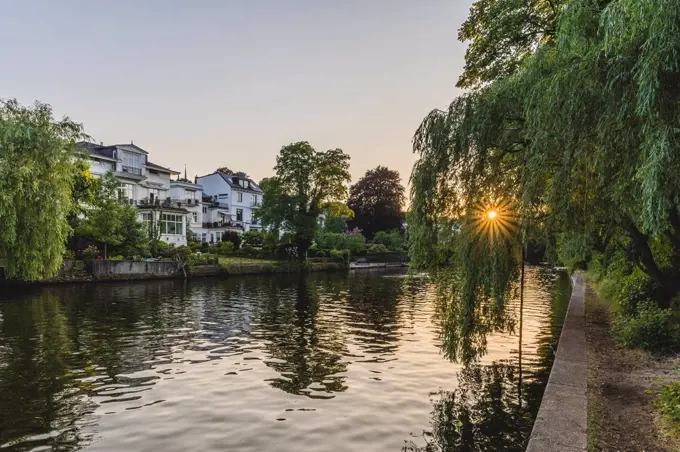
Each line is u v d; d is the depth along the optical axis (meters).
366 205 77.94
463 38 17.34
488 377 9.13
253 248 49.84
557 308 19.05
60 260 21.91
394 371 9.65
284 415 7.21
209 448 6.05
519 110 7.00
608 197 5.96
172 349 11.71
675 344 8.95
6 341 12.57
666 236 8.92
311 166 47.16
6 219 19.42
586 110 4.85
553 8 12.30
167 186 49.75
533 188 6.21
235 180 65.88
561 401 6.09
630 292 12.01
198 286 29.75
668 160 3.77
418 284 31.92
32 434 6.50
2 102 20.36
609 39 4.30
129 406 7.63
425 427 6.67
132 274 31.70
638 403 6.08
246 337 13.27
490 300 8.09
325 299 23.11
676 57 3.66
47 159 20.42
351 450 5.97
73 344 12.23
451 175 7.82
